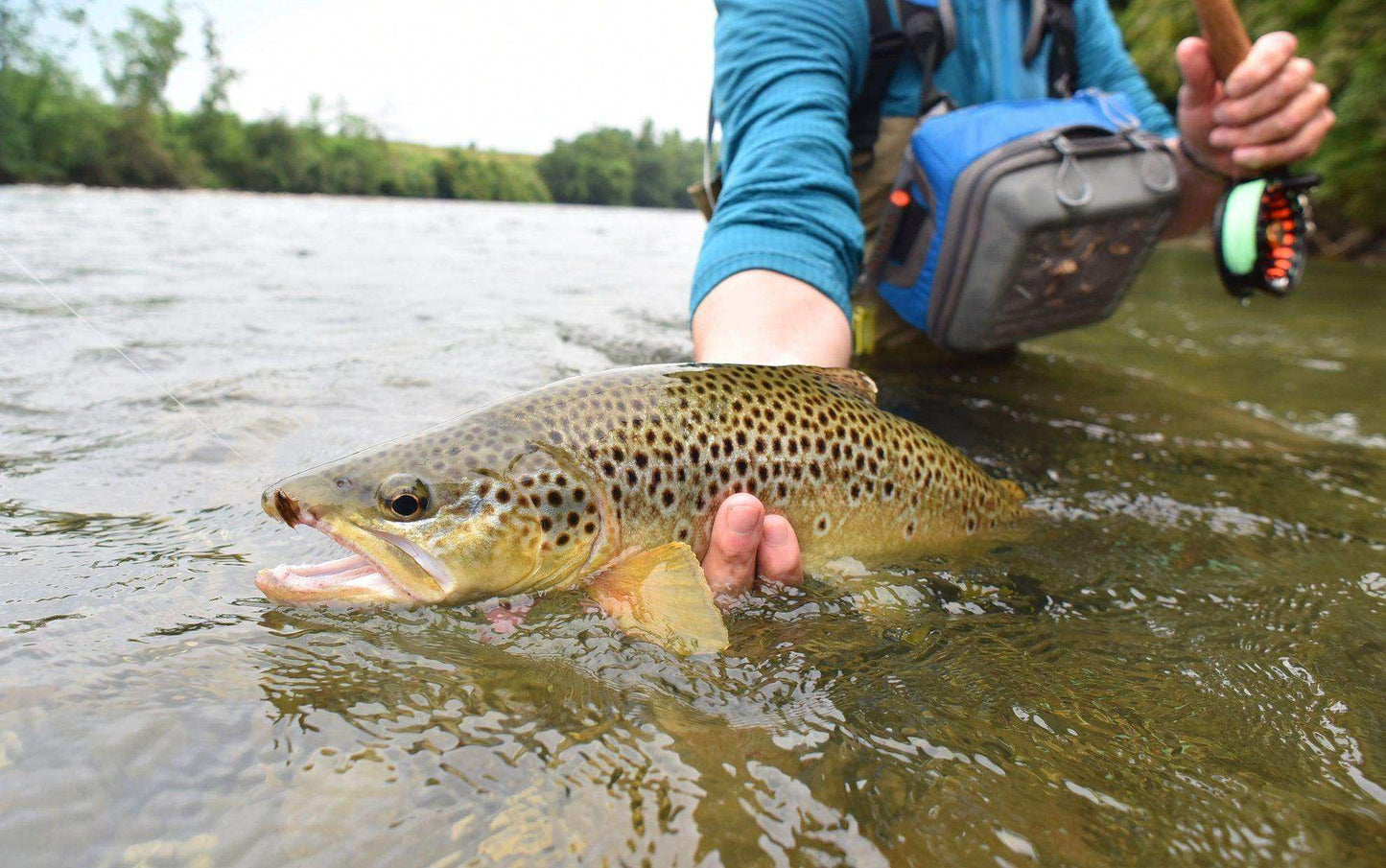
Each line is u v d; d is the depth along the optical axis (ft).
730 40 2.04
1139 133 2.14
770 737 0.94
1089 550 1.55
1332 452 2.24
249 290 4.03
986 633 1.22
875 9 2.26
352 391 2.18
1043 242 2.06
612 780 0.85
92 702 0.89
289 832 0.75
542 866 0.73
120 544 1.29
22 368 2.27
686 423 1.35
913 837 0.79
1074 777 0.90
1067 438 2.20
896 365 2.86
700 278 1.73
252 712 0.91
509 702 0.97
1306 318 4.88
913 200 2.21
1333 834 0.83
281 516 1.21
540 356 2.71
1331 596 1.38
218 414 1.94
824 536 1.44
